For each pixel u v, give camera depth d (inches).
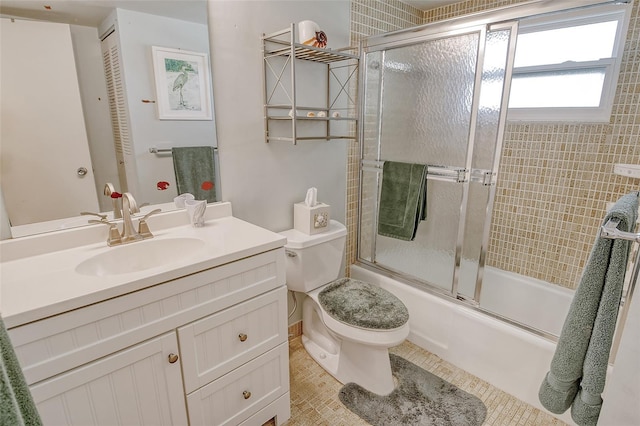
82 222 49.3
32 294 33.5
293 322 81.0
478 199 68.4
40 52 43.7
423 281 80.6
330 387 67.2
